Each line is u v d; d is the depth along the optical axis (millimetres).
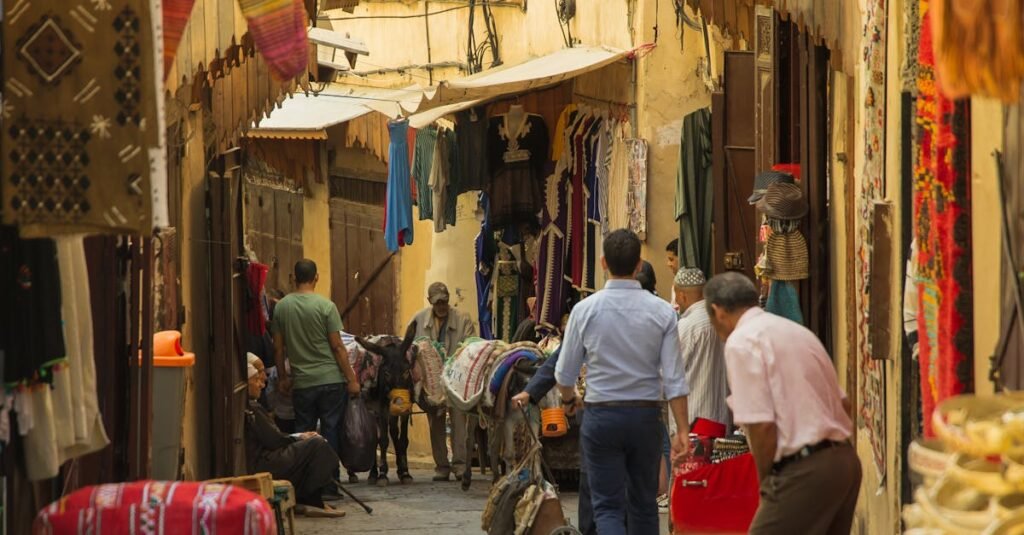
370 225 22922
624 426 8906
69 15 4832
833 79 10023
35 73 4812
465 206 21562
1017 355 4828
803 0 8875
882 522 8242
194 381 11844
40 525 5133
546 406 13461
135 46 4828
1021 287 4762
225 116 12633
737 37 13102
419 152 19250
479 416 14484
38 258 5316
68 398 5715
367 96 19062
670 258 14516
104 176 4801
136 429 7645
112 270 7305
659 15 15625
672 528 9125
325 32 14594
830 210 10227
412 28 21844
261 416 13000
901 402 7105
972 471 3891
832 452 6641
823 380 6719
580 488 10102
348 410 14742
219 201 12320
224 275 12273
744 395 6691
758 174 10977
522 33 19953
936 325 5867
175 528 5113
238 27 9242
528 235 19047
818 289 10328
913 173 6629
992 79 4410
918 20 6672
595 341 8977
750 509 8453
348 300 22781
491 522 10328
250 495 5246
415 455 21422
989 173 5230
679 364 8969
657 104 15625
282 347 14727
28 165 4797
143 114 4820
